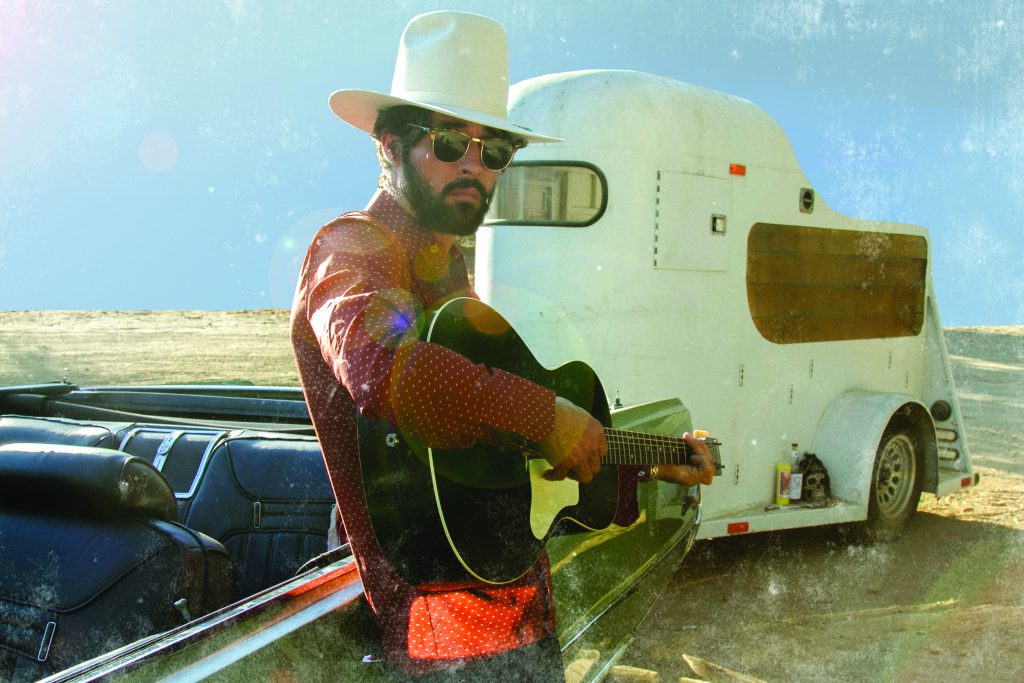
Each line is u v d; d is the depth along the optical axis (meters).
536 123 4.80
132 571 2.14
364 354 1.47
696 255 4.91
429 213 1.91
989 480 8.12
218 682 1.64
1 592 2.22
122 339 19.88
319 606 1.89
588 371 2.42
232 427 3.85
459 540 1.78
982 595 4.96
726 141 5.04
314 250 1.73
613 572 3.02
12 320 23.62
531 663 1.98
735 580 5.14
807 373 5.62
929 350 6.72
